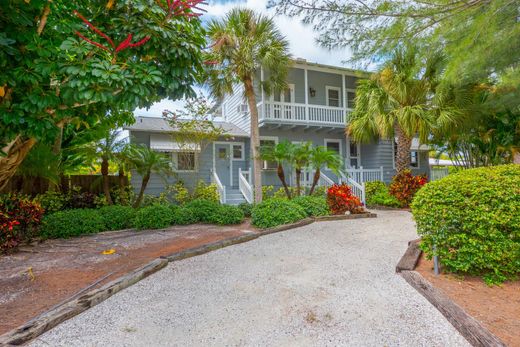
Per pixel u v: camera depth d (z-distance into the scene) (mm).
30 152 6789
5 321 2580
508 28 3764
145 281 3580
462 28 3949
